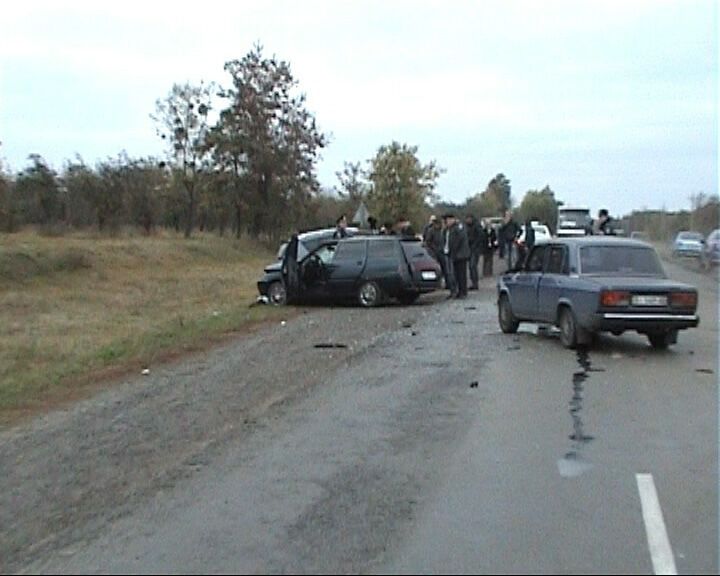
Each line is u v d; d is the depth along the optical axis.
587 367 14.14
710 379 13.07
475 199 93.81
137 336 19.64
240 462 9.09
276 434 10.25
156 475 8.80
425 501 7.59
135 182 52.12
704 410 11.01
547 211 103.25
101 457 9.71
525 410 11.09
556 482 8.05
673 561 6.14
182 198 55.62
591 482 8.03
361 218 40.03
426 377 13.55
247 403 12.16
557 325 16.41
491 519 7.08
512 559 6.23
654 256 16.22
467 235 27.98
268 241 56.00
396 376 13.74
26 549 6.97
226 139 54.97
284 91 56.09
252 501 7.77
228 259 48.12
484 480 8.16
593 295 15.28
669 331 15.61
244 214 56.09
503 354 15.61
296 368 14.88
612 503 7.43
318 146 58.28
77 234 48.41
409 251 25.33
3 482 8.98
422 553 6.40
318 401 12.05
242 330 20.55
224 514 7.46
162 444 10.11
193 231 57.88
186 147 55.47
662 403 11.43
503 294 18.42
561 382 12.91
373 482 8.20
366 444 9.62
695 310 15.32
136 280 35.22
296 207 56.50
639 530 6.76
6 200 44.59
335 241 25.41
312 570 6.15
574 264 16.12
